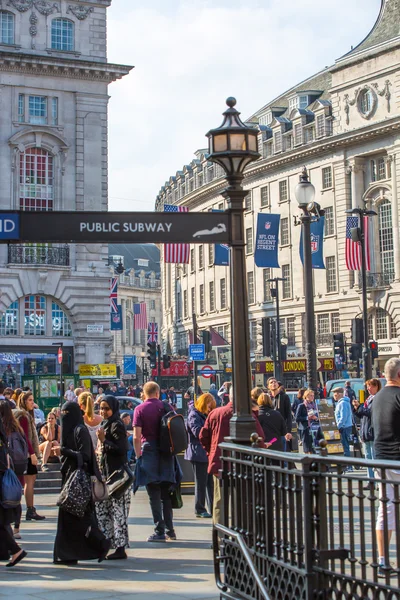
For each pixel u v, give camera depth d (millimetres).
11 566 12328
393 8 72438
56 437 23312
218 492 13000
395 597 7012
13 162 50188
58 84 51250
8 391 22078
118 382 52594
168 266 117875
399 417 10562
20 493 12430
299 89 88062
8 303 50438
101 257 52688
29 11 50562
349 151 73625
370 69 71062
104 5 52062
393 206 69938
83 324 52031
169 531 14508
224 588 9992
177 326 108438
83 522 12492
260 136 85250
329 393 36719
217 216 11258
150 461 14375
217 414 12875
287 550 8492
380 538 8180
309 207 25859
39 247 51188
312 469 8117
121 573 11773
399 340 68375
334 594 7773
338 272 74375
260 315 84500
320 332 76500
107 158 52312
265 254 38719
